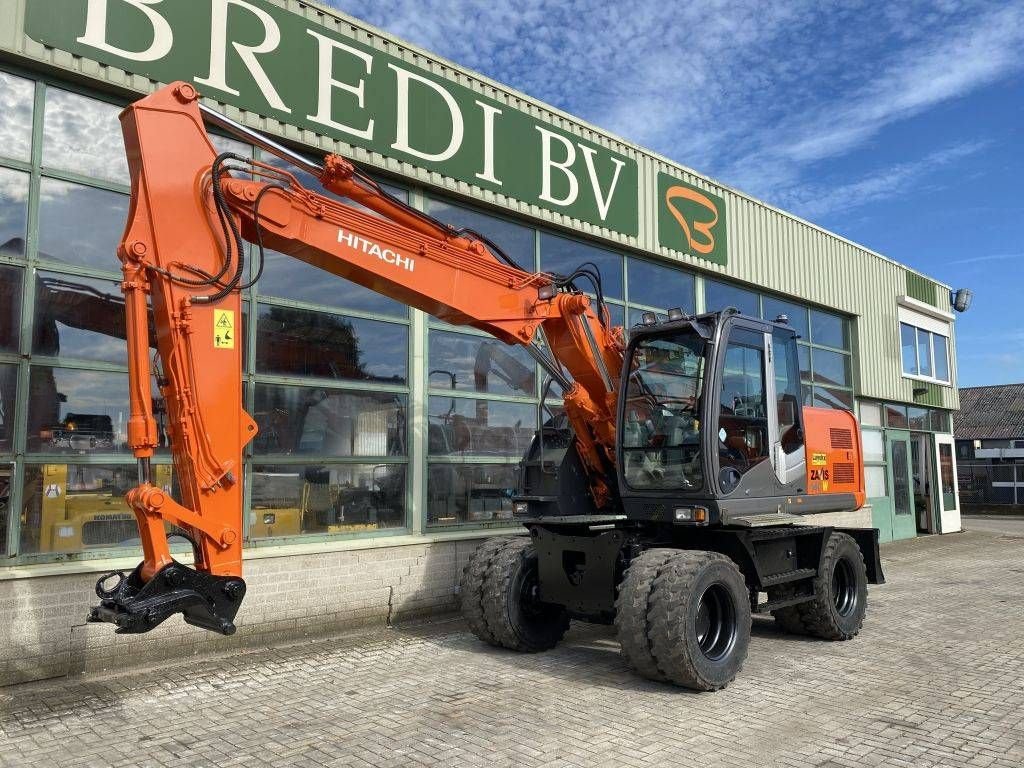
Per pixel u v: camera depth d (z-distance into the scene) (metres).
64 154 6.08
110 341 6.21
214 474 4.44
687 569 5.41
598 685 5.50
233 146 6.91
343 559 7.21
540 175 9.34
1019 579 10.68
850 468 7.71
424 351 8.20
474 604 6.44
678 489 6.12
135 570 4.34
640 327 6.46
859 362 15.20
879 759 4.14
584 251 10.12
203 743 4.39
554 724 4.68
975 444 37.88
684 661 5.20
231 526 4.46
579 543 6.16
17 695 5.23
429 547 7.86
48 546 5.76
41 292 5.89
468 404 8.61
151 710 4.96
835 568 7.22
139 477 4.29
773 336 6.88
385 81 7.89
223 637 6.42
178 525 4.40
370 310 7.82
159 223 4.43
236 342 4.60
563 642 6.89
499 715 4.84
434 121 8.29
